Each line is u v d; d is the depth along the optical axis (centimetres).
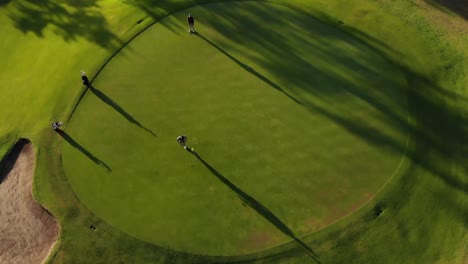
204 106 2970
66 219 2531
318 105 2977
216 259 2380
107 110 2964
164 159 2723
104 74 3161
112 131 2861
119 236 2452
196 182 2628
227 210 2531
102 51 3291
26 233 2538
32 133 2914
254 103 2986
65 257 2419
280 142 2797
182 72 3153
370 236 2458
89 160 2739
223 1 3616
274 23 3466
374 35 3384
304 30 3422
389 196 2589
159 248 2411
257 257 2389
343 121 2903
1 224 2581
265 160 2720
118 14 3547
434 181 2648
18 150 2875
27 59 3350
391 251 2412
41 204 2602
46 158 2775
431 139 2831
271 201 2567
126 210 2538
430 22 3444
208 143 2792
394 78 3134
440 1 3578
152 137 2823
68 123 2922
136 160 2727
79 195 2606
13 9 3675
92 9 3619
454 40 3325
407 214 2533
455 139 2834
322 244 2430
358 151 2769
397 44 3328
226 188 2608
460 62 3206
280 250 2409
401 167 2698
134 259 2392
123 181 2644
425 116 2941
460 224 2497
